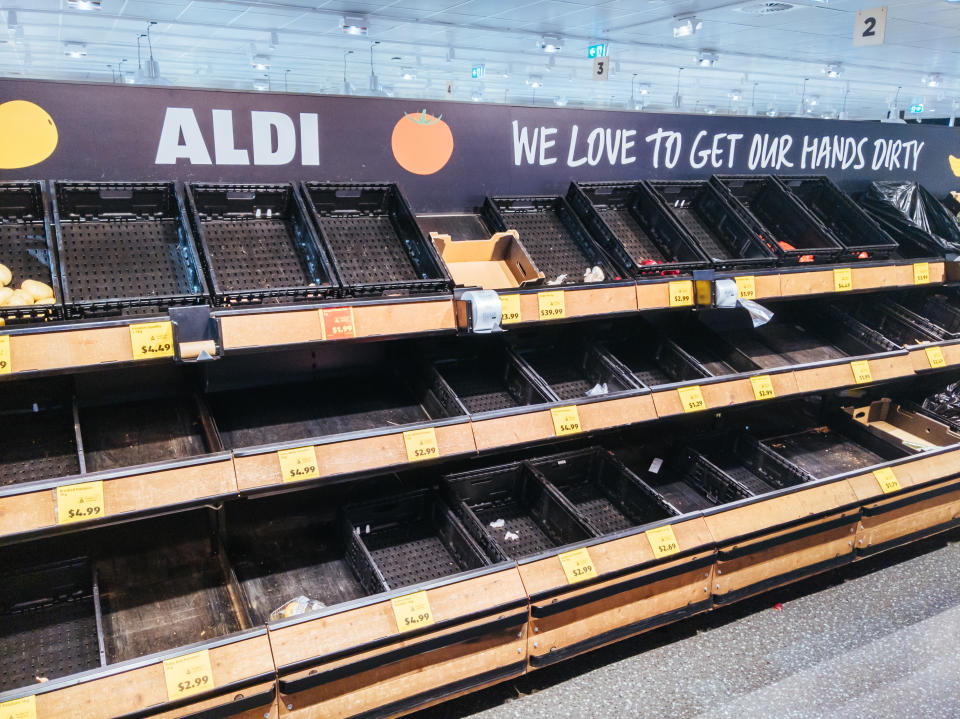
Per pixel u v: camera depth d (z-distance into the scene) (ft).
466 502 8.07
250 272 6.56
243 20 32.99
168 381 7.10
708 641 7.75
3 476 5.66
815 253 8.84
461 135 8.14
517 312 6.74
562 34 38.45
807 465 9.84
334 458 5.99
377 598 5.87
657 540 7.10
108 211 6.56
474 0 29.73
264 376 7.57
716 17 32.42
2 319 5.08
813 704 6.80
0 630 5.94
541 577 6.48
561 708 6.69
